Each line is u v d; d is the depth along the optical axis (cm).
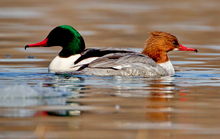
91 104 1152
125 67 1573
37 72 1631
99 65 1577
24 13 3338
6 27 2777
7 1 3938
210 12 3434
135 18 3170
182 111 1096
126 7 3697
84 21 3025
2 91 1218
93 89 1341
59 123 983
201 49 2197
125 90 1334
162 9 3597
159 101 1198
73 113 1060
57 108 1102
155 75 1594
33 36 2488
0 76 1543
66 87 1357
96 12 3434
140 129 952
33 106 1116
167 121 1009
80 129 946
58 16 3222
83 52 1653
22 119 1007
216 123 998
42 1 3978
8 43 2294
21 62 1853
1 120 999
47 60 1914
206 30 2739
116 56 1598
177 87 1395
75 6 3741
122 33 2619
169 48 1677
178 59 1972
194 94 1294
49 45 1677
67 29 1664
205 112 1087
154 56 1681
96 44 2267
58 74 1589
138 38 2464
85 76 1559
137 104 1160
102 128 955
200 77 1577
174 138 897
